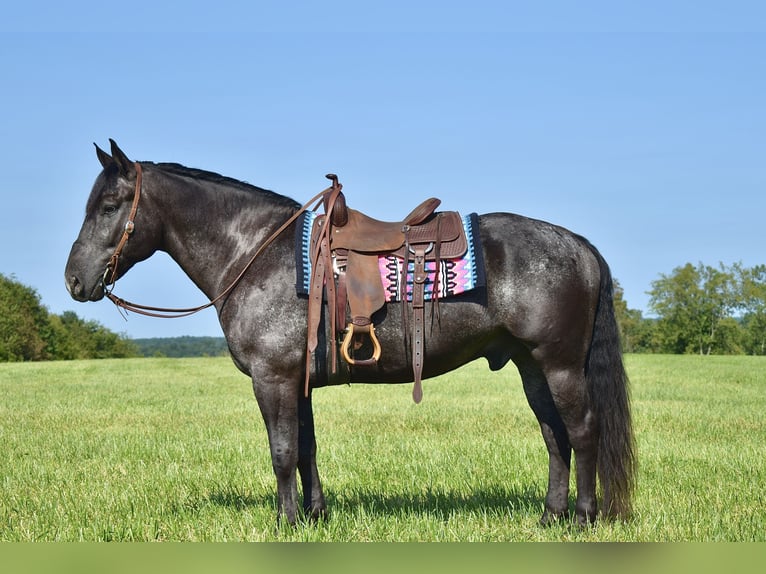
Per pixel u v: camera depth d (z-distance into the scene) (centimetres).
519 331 551
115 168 589
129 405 1675
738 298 7875
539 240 560
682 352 8056
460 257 548
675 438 1072
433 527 582
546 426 593
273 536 551
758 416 1349
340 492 729
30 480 809
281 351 548
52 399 1825
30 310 7538
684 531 560
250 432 1199
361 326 537
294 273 555
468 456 916
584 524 559
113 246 583
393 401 1653
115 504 681
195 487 754
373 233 562
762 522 586
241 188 600
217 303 578
